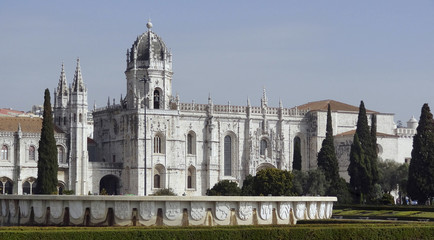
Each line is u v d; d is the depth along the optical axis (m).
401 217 116.25
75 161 171.50
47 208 95.31
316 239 78.62
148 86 179.50
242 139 192.62
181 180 181.00
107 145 187.50
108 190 182.00
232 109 191.12
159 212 92.06
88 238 72.69
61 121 178.12
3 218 100.50
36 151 169.00
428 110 159.75
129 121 177.88
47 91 154.88
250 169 191.62
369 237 80.12
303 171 177.12
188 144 185.12
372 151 174.00
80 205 92.88
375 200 163.75
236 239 76.75
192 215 92.44
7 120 170.00
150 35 182.75
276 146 197.00
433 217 114.38
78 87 173.12
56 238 71.44
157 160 177.25
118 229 75.44
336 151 198.25
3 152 165.50
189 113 184.25
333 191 171.50
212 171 185.75
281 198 98.19
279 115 198.00
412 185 158.75
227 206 94.19
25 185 168.38
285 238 78.06
